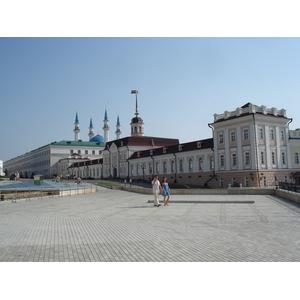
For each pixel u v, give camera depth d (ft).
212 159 196.34
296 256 29.78
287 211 62.80
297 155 186.70
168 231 43.42
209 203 83.46
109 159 308.19
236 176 176.65
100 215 62.34
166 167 234.17
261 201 85.15
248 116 170.30
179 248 33.60
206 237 38.96
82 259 29.68
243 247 33.53
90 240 37.91
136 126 330.95
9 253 32.01
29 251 32.76
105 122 486.38
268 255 30.25
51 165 421.18
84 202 95.86
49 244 35.91
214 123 190.39
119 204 86.79
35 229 45.93
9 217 60.29
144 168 258.37
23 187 124.36
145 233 42.09
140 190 143.64
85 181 264.93
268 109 179.11
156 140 298.56
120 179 280.72
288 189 99.81
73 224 50.55
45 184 135.03
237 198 95.35
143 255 30.99
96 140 470.80
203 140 208.33
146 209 72.02
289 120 184.75
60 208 77.61
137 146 283.59
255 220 52.06
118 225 49.06
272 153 175.63
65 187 135.74
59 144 426.51
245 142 173.06
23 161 574.97
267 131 174.40
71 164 392.88
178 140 316.19
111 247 34.32
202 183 200.75
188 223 50.24
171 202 86.69
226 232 42.01
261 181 167.43
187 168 214.28
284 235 39.37
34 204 89.86
